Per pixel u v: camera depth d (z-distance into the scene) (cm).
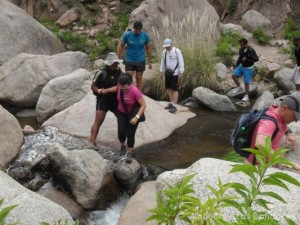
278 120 292
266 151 144
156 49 985
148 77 911
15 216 358
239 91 903
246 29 1192
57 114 721
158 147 644
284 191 227
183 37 995
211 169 245
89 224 474
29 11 1310
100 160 544
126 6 1276
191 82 914
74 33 1211
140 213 425
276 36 1233
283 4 1268
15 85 835
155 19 1059
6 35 1001
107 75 576
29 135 674
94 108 706
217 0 1371
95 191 504
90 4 1277
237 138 310
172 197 154
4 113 623
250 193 147
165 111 754
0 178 408
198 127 725
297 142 367
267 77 988
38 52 1040
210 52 937
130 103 550
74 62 895
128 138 562
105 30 1214
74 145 637
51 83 770
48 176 543
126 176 540
